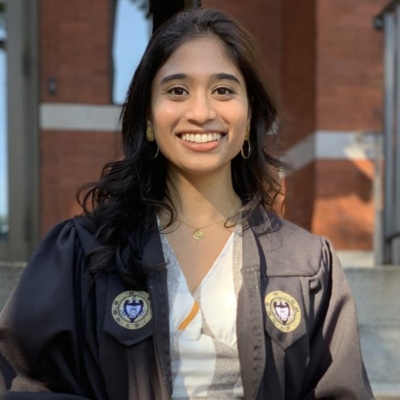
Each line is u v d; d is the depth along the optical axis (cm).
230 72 143
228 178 154
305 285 145
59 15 507
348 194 486
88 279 140
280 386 136
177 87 142
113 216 145
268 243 149
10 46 498
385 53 370
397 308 299
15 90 498
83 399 132
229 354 137
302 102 515
